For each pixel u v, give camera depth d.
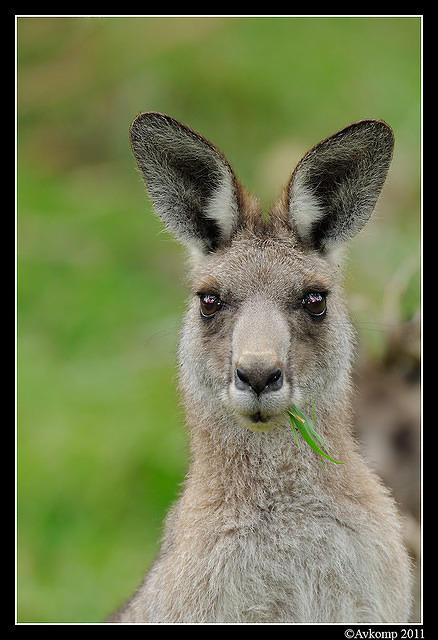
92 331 16.62
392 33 23.16
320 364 8.21
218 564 7.91
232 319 8.11
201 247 8.83
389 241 14.56
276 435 8.09
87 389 15.23
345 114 21.02
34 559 12.80
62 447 13.98
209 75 22.16
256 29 23.31
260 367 7.50
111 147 21.80
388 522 8.31
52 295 17.33
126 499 13.41
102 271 17.92
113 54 23.23
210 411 8.28
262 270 8.20
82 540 12.98
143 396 14.91
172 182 8.70
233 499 8.12
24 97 22.73
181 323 8.91
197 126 21.50
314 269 8.29
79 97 22.56
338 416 8.36
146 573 9.60
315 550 7.98
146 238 18.77
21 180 20.31
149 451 13.83
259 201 8.91
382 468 11.48
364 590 8.02
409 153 17.00
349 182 8.53
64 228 18.92
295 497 8.10
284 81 22.02
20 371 15.51
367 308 12.16
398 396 11.91
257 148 20.91
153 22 23.56
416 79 21.05
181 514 8.45
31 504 13.35
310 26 23.27
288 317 8.05
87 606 12.12
